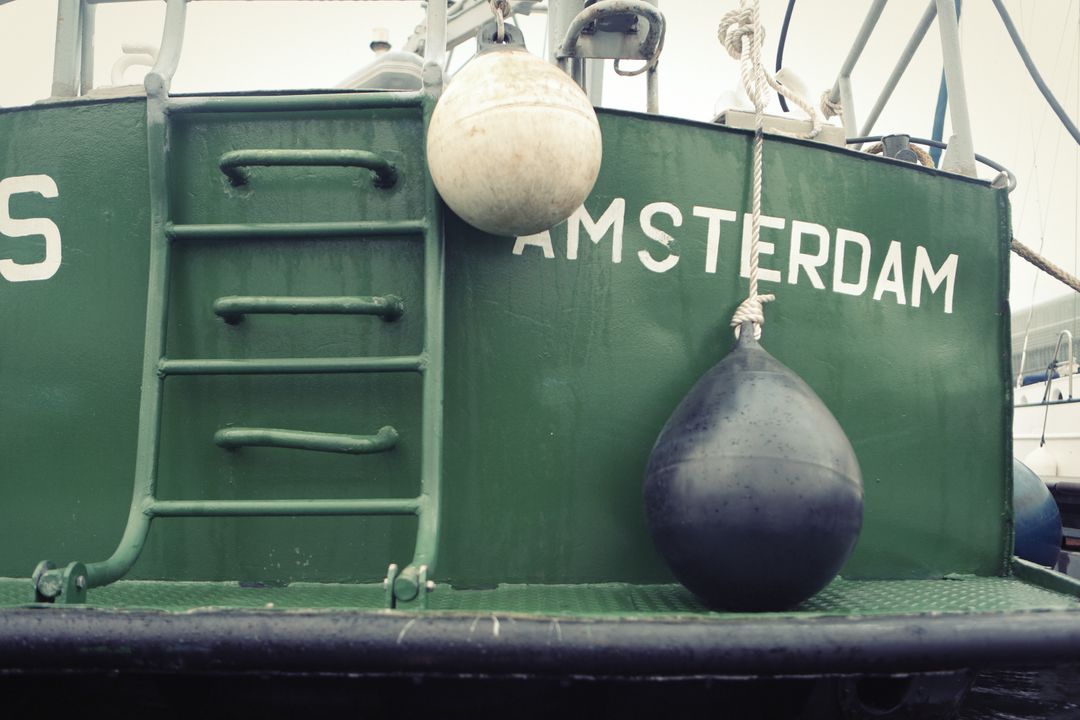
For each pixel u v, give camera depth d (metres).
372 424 2.38
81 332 2.47
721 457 2.00
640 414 2.47
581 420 2.45
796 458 1.99
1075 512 7.10
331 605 2.09
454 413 2.40
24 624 1.79
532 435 2.42
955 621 1.89
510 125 2.06
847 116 4.37
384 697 2.04
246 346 2.40
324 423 2.38
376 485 2.38
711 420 2.08
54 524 2.44
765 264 2.60
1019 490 4.45
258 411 2.39
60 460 2.46
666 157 2.54
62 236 2.50
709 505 1.99
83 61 3.29
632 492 2.46
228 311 2.29
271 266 2.41
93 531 2.43
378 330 2.39
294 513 2.10
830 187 2.68
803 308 2.62
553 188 2.10
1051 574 2.55
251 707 2.05
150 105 2.35
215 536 2.40
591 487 2.44
